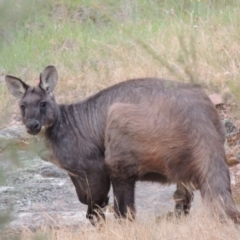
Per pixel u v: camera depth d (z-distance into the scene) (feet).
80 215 86.94
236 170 94.94
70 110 81.87
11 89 84.84
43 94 82.17
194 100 74.59
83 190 82.33
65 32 153.89
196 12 151.64
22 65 144.05
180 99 74.33
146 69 128.88
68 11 157.89
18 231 76.02
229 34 136.77
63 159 81.20
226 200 69.97
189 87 76.02
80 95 129.90
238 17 144.15
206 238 66.54
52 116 80.84
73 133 80.79
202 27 141.18
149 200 90.74
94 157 80.38
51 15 157.48
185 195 79.25
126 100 77.10
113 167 76.79
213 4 156.04
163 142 73.67
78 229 78.33
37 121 80.23
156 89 76.13
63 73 136.67
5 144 38.32
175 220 74.59
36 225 81.87
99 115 79.92
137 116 75.05
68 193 96.27
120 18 156.15
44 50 148.97
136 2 159.74
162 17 156.66
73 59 142.31
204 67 116.98
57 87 132.16
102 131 79.87
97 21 156.76
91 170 80.64
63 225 81.46
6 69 142.31
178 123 73.31
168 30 142.82
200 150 72.23
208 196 70.79
